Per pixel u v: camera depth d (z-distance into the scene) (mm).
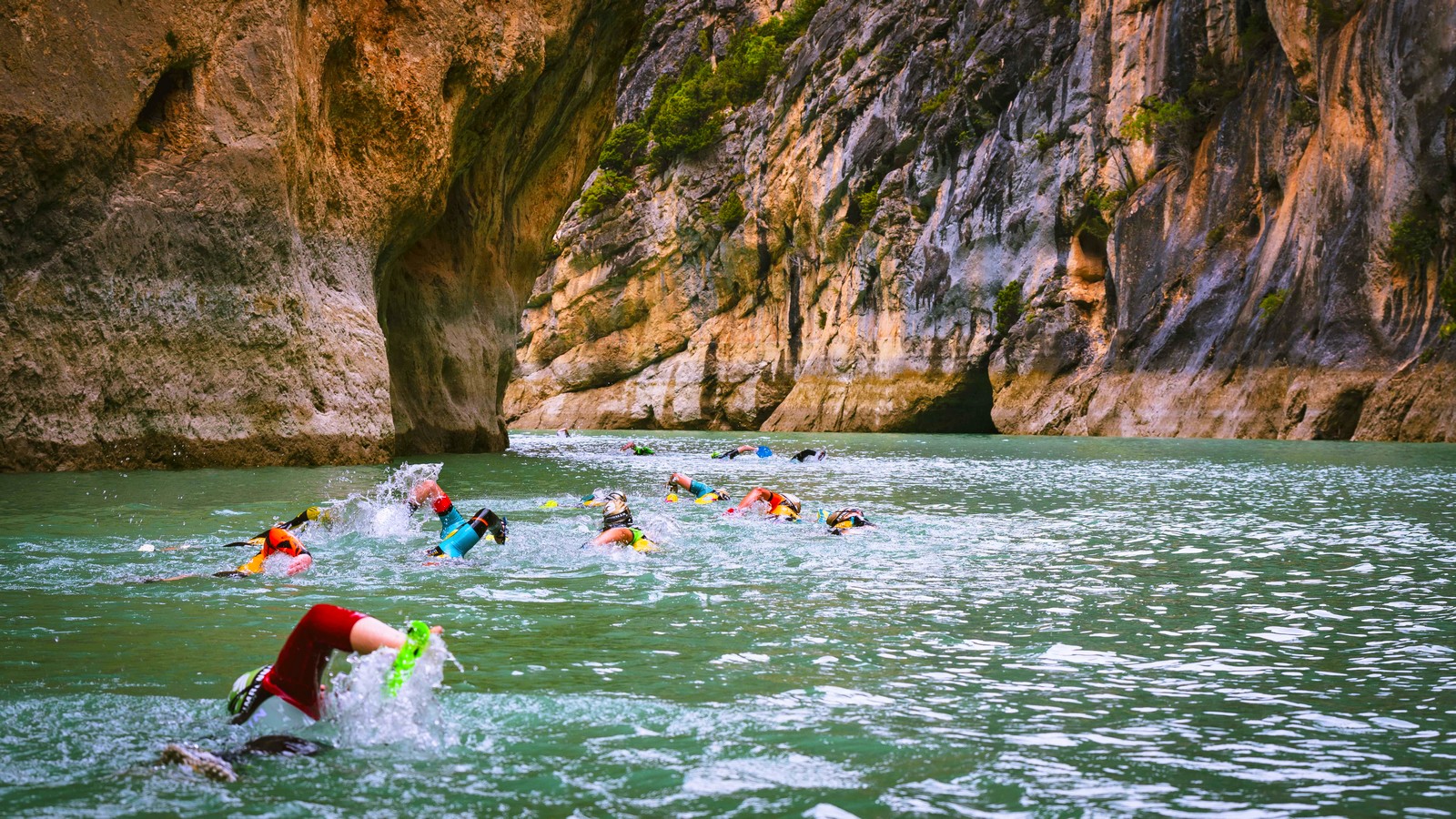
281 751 3512
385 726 3701
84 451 16000
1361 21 34219
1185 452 26578
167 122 16984
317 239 19875
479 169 27141
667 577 7406
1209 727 3941
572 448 32094
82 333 15961
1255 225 39625
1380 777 3396
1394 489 15344
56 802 3066
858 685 4496
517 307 31953
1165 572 7684
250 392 17812
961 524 10805
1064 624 5828
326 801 3094
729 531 10156
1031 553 8688
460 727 3818
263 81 17875
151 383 16672
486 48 23094
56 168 15438
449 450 26859
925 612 6148
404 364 25766
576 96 30312
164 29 16500
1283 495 14344
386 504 11438
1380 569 7855
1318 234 35250
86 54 15672
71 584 6832
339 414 19188
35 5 15180
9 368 15258
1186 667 4867
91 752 3518
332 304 20016
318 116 19859
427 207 22594
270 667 3885
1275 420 35250
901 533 9992
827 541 9383
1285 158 38125
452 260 27406
